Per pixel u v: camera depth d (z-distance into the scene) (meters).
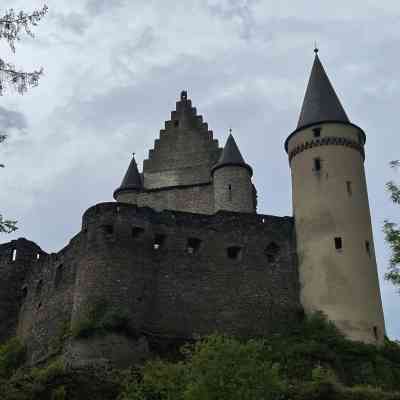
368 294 51.97
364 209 55.25
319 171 56.00
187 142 69.75
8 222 25.41
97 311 48.44
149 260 51.97
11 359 56.16
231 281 53.19
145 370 43.59
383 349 50.12
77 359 45.84
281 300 53.28
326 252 53.25
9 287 63.19
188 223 54.59
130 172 68.88
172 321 50.69
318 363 47.09
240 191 62.12
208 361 36.47
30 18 21.81
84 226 53.25
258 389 35.59
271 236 55.66
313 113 58.25
